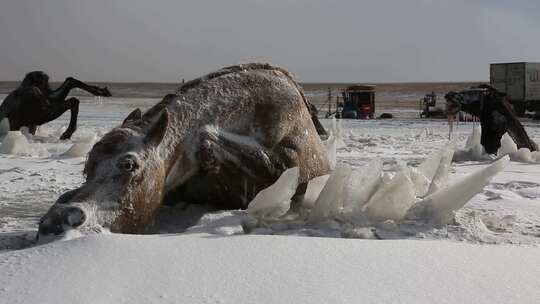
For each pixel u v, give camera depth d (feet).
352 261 14.70
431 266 14.52
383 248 16.02
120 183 17.84
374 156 51.75
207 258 14.52
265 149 22.30
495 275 13.94
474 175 20.51
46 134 72.18
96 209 17.21
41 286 12.42
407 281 13.37
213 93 21.94
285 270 13.84
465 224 20.12
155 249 14.98
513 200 27.04
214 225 19.31
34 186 33.09
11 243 17.60
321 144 25.61
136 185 18.04
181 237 16.61
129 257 14.30
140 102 211.61
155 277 13.12
